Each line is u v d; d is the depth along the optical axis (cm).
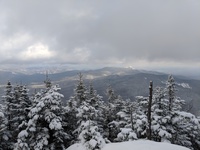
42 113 2309
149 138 2239
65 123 2642
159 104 2531
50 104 2327
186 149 1669
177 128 2564
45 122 2366
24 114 2809
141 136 2483
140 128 2355
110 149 1723
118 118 3447
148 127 2252
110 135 3425
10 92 2888
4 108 2816
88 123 2027
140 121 2311
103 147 1805
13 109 2775
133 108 2809
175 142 2497
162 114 2505
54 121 2242
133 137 2020
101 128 3225
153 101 2528
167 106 2555
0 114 2394
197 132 2764
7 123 2689
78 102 3419
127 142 1797
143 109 2798
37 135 2277
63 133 2412
